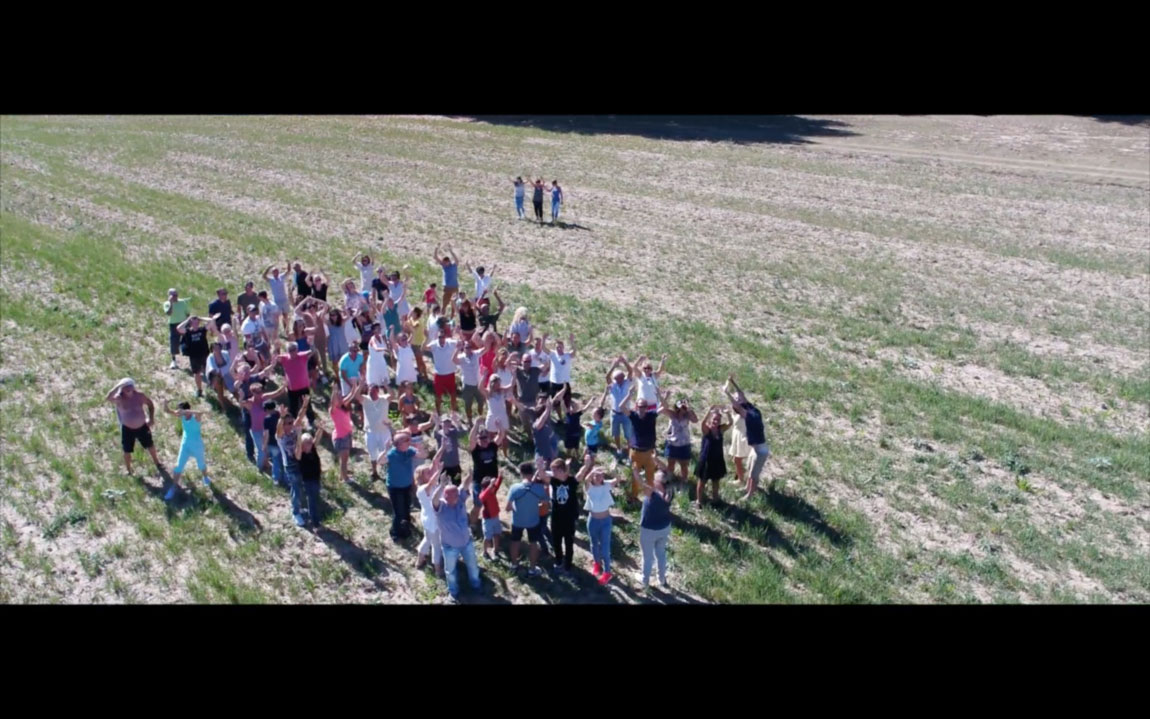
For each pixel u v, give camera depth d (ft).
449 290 73.20
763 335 73.20
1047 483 50.42
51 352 63.77
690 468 49.90
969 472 51.21
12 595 37.32
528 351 54.34
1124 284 91.35
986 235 109.40
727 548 41.52
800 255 99.30
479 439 41.81
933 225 113.80
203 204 114.93
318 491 42.04
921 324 77.82
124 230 100.37
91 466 47.26
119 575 38.83
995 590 39.96
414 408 47.57
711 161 151.33
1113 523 46.09
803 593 39.06
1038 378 66.54
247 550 40.52
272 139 163.22
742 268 93.25
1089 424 58.90
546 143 164.45
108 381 59.06
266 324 61.26
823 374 65.00
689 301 81.76
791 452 52.42
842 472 50.19
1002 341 74.18
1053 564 42.14
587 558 41.24
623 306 79.46
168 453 49.29
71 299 75.82
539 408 47.44
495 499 40.32
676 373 63.93
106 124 175.73
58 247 91.81
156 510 43.70
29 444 49.44
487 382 51.57
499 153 154.71
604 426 53.62
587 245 100.73
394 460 40.52
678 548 41.78
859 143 169.99
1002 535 44.62
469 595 38.22
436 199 121.90
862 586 39.50
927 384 64.28
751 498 46.29
